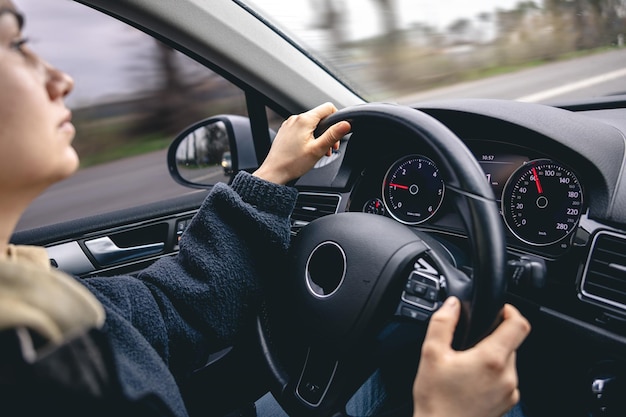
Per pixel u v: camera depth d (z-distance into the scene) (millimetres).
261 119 1674
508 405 625
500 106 1319
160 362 741
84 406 477
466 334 708
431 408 610
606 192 1109
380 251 887
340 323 893
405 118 851
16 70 520
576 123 1224
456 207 757
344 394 954
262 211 989
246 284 971
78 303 490
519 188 1262
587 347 1165
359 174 1444
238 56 1410
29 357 420
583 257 1130
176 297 936
